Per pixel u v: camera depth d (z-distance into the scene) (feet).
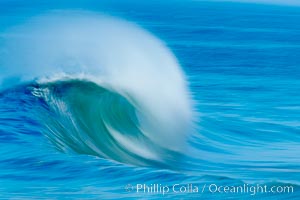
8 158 162.91
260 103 290.15
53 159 162.09
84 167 156.66
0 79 248.93
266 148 202.90
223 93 320.09
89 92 215.51
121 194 140.87
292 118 253.03
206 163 181.57
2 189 141.69
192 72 411.13
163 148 196.03
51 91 217.77
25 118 198.80
